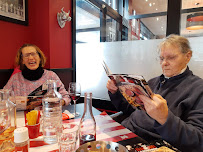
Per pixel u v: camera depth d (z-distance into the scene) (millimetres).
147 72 2023
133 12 2029
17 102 1061
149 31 1947
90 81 2512
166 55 1028
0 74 1839
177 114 908
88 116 660
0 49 1891
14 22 1992
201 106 841
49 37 2045
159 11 1864
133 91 708
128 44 2113
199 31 1660
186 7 1709
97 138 709
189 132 699
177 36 1046
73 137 562
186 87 971
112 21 2203
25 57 1545
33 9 2141
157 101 666
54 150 609
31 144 656
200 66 1685
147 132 1008
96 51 2387
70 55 2445
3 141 609
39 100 1080
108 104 2359
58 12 2146
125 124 1216
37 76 1591
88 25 2408
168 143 709
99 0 2227
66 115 988
